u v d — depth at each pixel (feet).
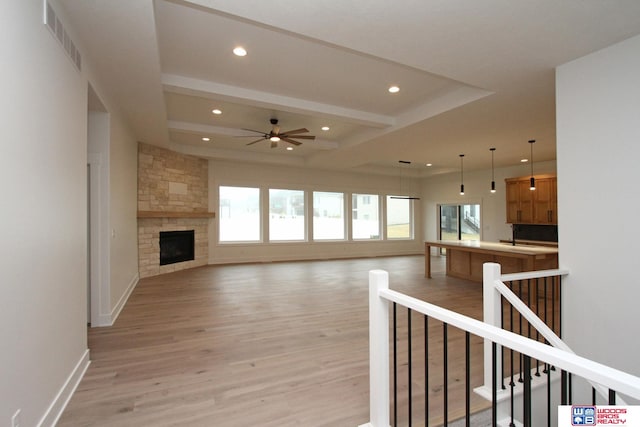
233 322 12.25
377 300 5.94
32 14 5.49
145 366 8.63
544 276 8.72
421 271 24.20
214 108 15.65
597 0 6.67
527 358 3.69
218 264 26.66
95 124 11.55
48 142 6.09
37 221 5.62
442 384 8.07
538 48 8.55
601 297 8.42
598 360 8.45
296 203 30.89
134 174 18.25
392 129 16.84
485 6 6.91
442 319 4.65
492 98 12.11
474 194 31.12
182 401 7.06
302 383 7.86
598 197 8.52
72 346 7.40
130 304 14.64
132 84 11.09
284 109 14.43
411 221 37.09
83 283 8.22
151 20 7.52
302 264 27.40
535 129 16.38
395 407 5.85
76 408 6.78
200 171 25.61
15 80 4.92
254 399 7.16
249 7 7.04
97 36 8.11
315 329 11.59
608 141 8.34
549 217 23.43
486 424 7.02
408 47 8.61
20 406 5.02
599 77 8.57
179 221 23.54
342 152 22.98
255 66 11.29
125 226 15.26
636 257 7.82
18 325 4.97
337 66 11.25
